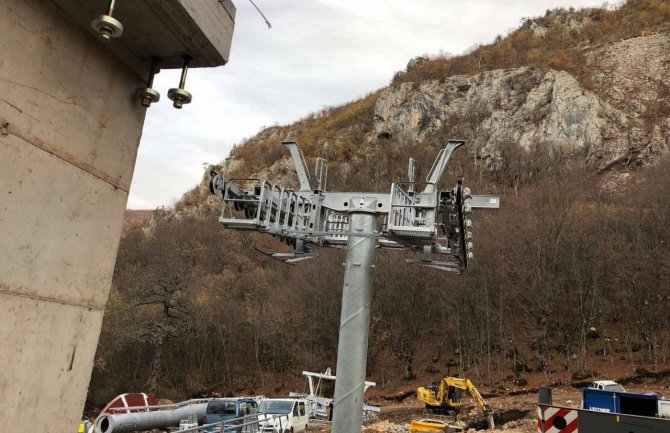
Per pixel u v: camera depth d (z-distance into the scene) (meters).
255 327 48.38
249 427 16.22
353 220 8.88
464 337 41.97
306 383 44.34
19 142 3.32
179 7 3.74
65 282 3.76
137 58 4.42
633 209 45.41
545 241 41.66
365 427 23.66
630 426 8.40
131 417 17.28
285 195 9.37
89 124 3.97
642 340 36.97
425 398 27.53
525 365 37.94
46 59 3.54
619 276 40.78
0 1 3.16
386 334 44.56
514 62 103.44
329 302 47.62
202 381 46.38
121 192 4.38
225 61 4.54
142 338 39.91
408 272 44.28
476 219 48.44
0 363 3.22
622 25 111.12
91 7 3.68
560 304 40.09
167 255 62.69
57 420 3.70
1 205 3.20
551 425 9.05
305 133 124.31
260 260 63.84
